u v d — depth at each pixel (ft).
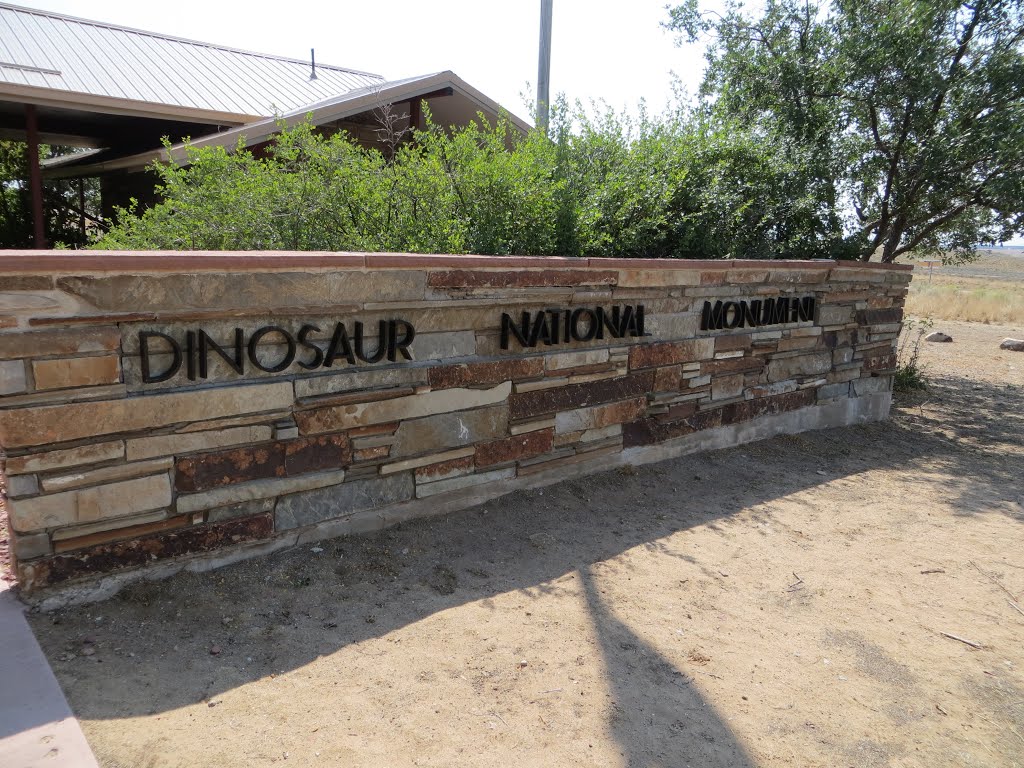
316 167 18.63
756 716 9.58
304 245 17.65
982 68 27.66
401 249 17.53
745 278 19.86
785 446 21.99
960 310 78.18
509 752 8.41
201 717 8.51
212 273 10.66
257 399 11.41
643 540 14.76
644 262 16.89
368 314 12.59
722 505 17.15
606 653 10.66
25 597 9.92
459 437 14.35
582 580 12.85
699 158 21.98
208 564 11.41
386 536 13.30
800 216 25.02
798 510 17.33
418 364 13.42
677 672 10.39
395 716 8.86
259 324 11.34
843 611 12.67
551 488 16.28
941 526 17.08
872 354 25.41
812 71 28.30
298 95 39.81
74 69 35.42
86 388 9.83
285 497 12.12
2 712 8.09
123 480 10.33
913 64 27.12
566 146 20.42
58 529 9.98
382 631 10.68
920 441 25.13
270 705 8.84
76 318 9.61
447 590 12.05
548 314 15.43
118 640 9.75
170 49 43.24
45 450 9.68
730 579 13.50
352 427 12.62
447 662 10.07
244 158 19.60
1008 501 19.24
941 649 11.68
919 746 9.29
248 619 10.58
